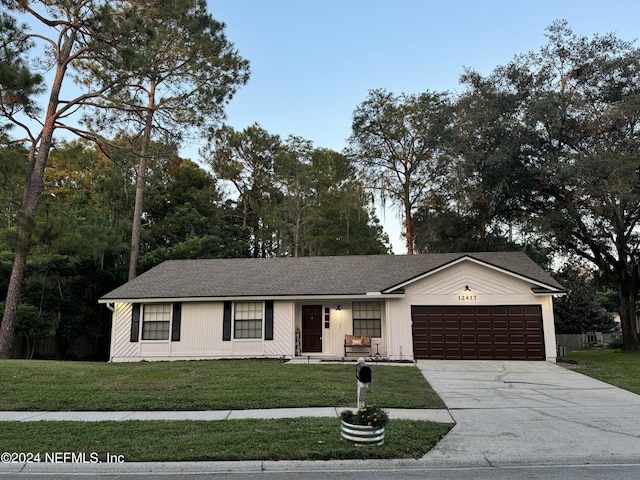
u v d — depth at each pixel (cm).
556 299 3219
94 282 2428
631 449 635
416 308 1719
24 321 1997
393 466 588
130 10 1705
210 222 3406
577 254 2320
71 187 3319
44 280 2255
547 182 2081
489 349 1666
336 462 587
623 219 1981
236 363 1535
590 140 2038
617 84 2042
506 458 605
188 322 1775
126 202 3000
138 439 668
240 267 2031
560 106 1981
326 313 1825
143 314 1788
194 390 1041
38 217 1597
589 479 533
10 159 1552
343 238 3609
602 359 1766
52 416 834
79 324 2320
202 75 2328
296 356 1762
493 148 2209
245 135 3862
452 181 2453
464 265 1727
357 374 691
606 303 3900
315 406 908
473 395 1041
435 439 682
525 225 2209
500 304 1692
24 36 1633
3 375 1170
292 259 2103
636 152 1830
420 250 2706
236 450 614
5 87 1465
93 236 1666
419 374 1324
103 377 1209
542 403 958
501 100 2156
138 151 2038
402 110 3011
